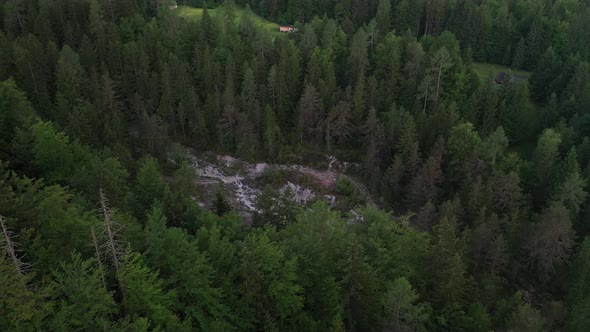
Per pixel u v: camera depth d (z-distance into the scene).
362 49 111.94
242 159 102.00
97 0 117.00
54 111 89.44
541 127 109.19
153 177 63.84
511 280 76.25
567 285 74.12
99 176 56.09
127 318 33.31
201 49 110.81
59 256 38.19
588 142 93.50
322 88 105.69
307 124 106.38
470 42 136.38
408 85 108.38
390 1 142.25
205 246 45.22
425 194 89.00
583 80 107.38
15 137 62.16
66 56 96.88
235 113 102.06
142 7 133.12
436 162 89.25
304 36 115.62
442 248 51.81
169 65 102.88
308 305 45.12
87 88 98.19
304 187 100.94
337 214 70.38
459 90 112.31
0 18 114.38
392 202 94.69
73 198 51.62
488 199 81.81
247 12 122.12
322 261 45.84
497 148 89.06
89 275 34.91
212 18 127.62
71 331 32.06
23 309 30.55
